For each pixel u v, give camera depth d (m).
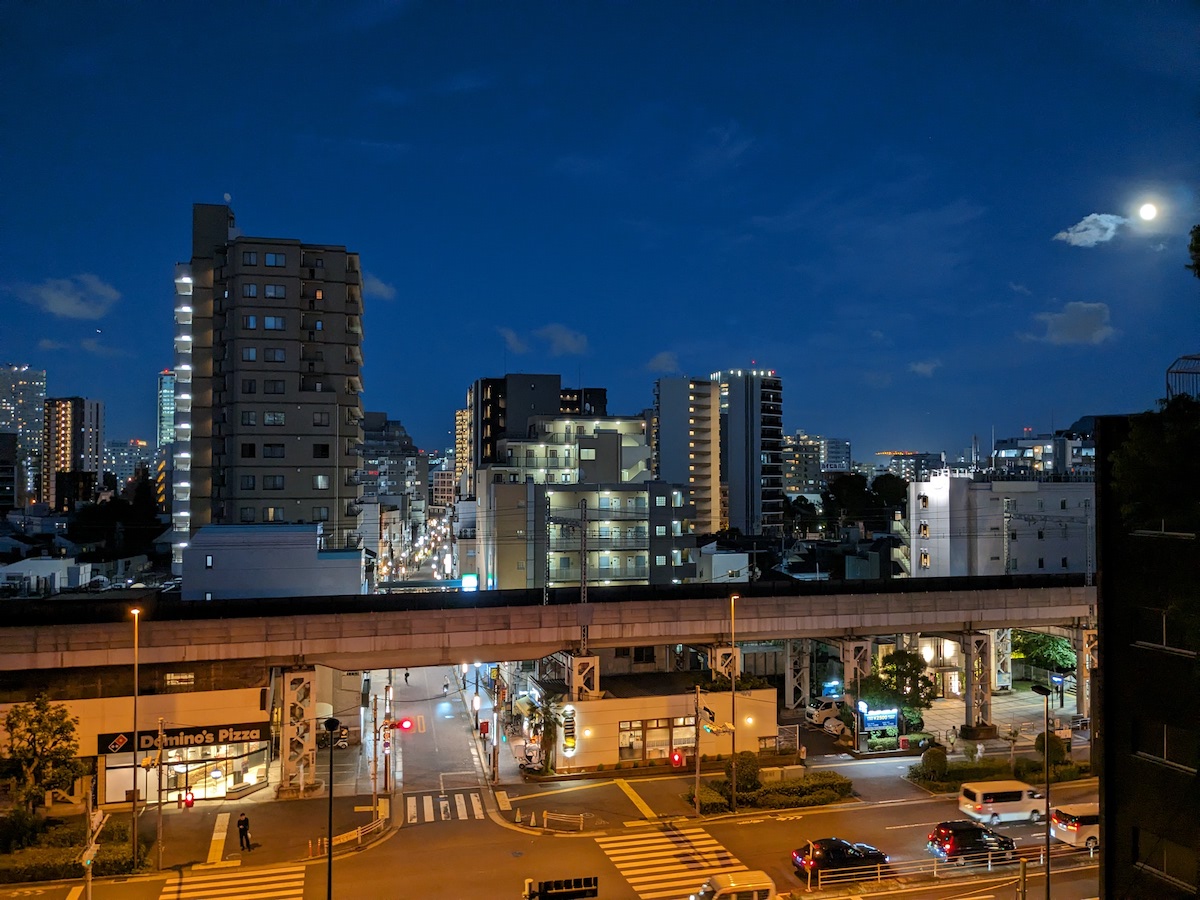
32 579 77.12
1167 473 18.11
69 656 38.97
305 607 48.22
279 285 80.50
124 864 31.92
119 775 39.62
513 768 45.41
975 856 32.66
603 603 47.81
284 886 30.67
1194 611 18.98
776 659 67.38
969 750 46.59
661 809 38.91
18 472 195.62
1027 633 67.56
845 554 97.88
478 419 138.00
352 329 88.81
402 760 47.09
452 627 44.72
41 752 34.12
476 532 99.44
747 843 34.81
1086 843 34.53
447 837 35.53
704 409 136.50
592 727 45.03
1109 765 25.00
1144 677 24.14
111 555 97.38
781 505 149.62
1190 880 22.77
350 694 51.00
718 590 56.41
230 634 41.03
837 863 31.41
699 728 39.22
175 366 85.06
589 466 101.25
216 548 55.56
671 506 84.12
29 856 32.09
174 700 40.06
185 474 85.06
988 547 72.94
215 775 40.84
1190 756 22.91
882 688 49.50
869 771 45.06
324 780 43.66
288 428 79.62
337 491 80.62
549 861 32.94
